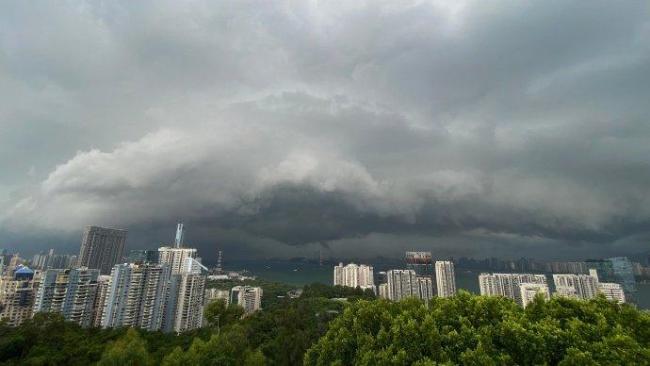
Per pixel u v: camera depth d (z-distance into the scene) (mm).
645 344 31906
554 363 30016
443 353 31609
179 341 87938
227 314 109500
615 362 27125
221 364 60875
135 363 58531
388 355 32500
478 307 36312
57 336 82438
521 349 30500
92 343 79438
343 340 37469
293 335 86188
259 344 92062
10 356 75750
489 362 28672
